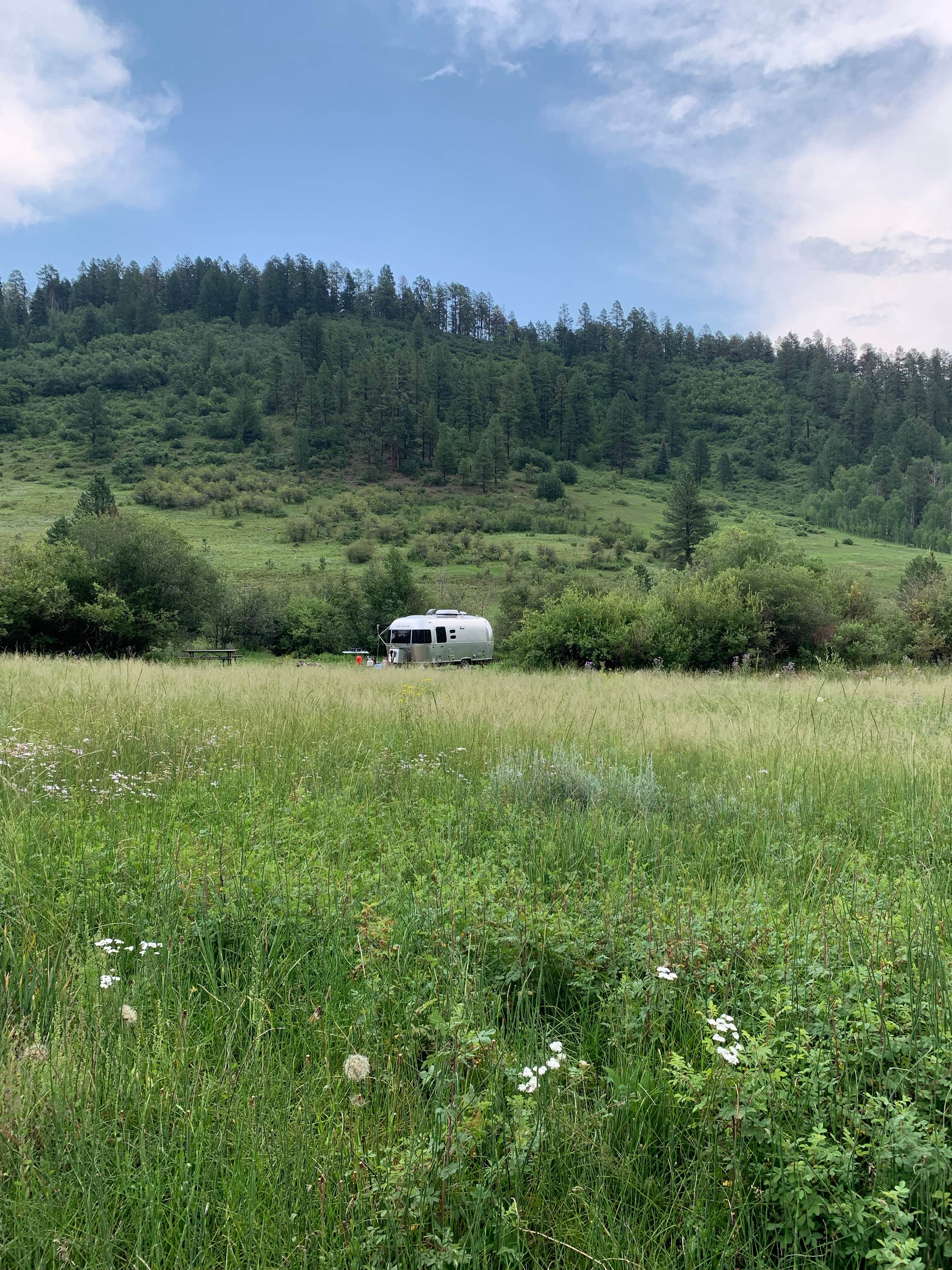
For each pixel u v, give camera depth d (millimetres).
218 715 7988
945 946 2893
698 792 5523
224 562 99812
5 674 10969
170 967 2775
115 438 179875
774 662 25547
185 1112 2113
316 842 4258
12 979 2678
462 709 9297
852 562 119875
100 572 31906
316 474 170875
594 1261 1753
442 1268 1745
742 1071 2158
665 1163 2098
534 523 146125
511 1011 2766
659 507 173125
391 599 64250
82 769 5562
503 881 3695
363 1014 2578
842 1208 1828
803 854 4309
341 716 8570
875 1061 2277
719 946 2979
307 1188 1915
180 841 3895
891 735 7941
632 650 25547
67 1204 1848
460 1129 2043
